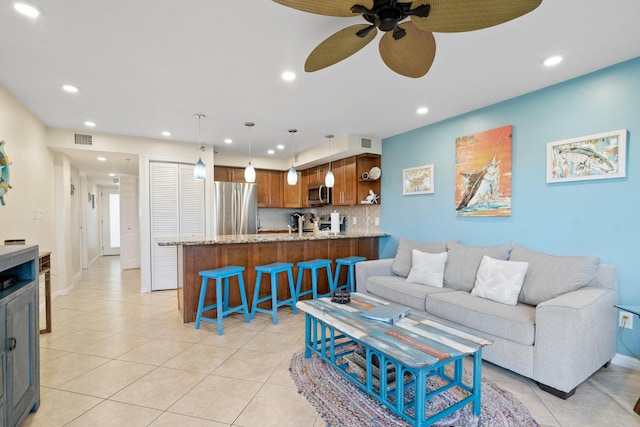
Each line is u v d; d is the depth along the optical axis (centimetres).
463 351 167
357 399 196
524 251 281
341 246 449
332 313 228
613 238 241
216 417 179
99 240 912
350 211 557
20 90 284
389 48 175
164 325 329
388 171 466
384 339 182
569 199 266
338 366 221
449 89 287
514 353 216
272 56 227
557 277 238
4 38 200
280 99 312
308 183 631
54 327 323
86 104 320
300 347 274
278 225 684
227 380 219
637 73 229
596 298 209
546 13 177
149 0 166
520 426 171
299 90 290
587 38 203
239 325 330
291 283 370
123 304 409
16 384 162
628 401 193
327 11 137
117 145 446
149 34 198
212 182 518
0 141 252
